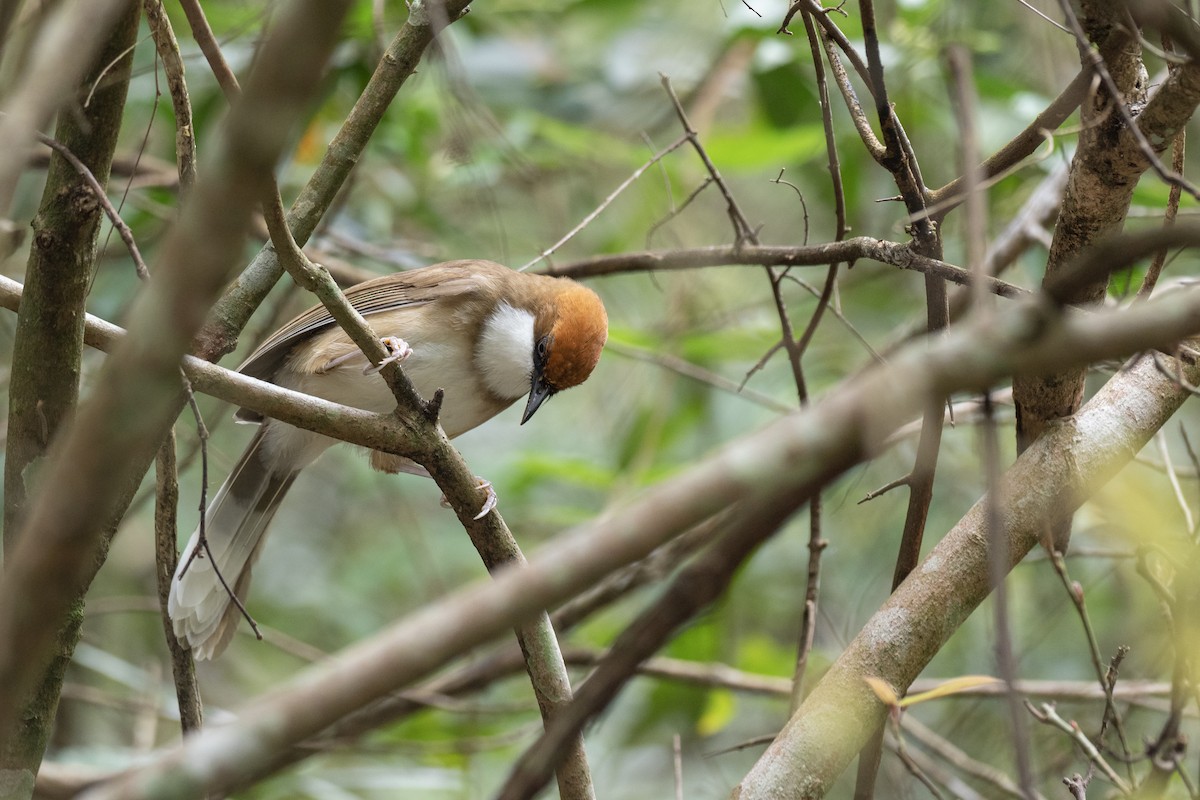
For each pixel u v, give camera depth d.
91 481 3.25
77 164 5.96
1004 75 13.41
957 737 11.87
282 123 3.13
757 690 11.37
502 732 13.08
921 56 12.09
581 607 11.20
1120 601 11.77
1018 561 6.71
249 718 3.50
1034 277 12.90
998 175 6.84
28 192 11.52
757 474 3.43
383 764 12.91
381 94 7.29
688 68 14.12
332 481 16.61
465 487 7.11
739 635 14.05
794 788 6.11
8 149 4.54
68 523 3.26
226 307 7.26
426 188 13.22
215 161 3.19
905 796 10.30
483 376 10.61
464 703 11.88
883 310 14.27
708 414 14.10
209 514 9.77
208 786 3.45
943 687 6.45
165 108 12.06
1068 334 3.46
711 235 14.84
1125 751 7.43
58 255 6.19
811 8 7.40
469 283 10.58
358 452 10.16
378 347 6.59
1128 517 7.21
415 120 12.61
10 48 7.52
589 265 11.05
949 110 12.49
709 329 13.59
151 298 3.24
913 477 6.99
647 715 13.22
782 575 14.22
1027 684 10.45
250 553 9.91
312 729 3.46
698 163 12.96
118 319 11.17
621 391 15.75
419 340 10.27
